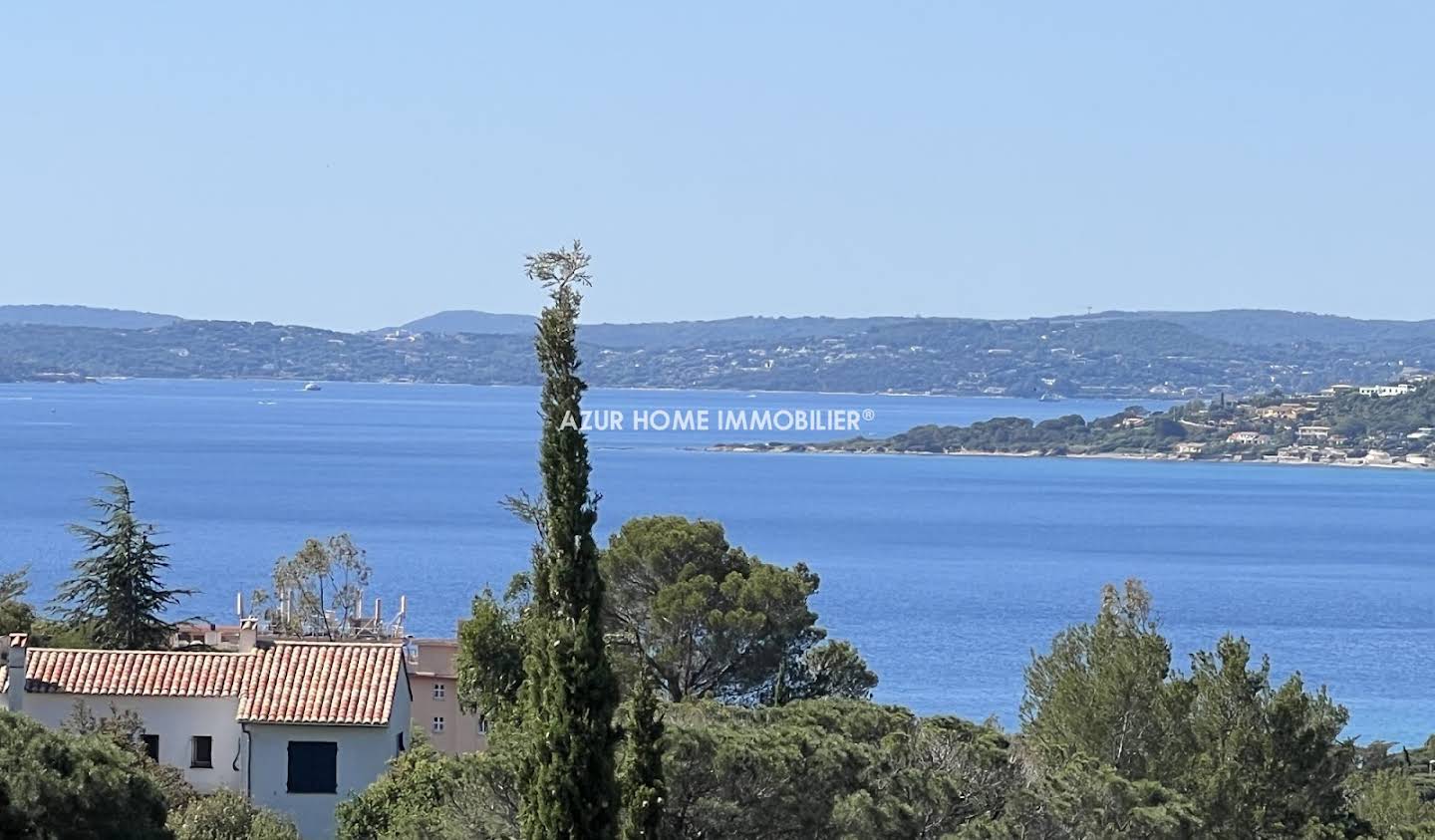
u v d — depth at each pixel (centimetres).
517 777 4356
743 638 8331
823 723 6078
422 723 9456
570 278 4294
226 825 6862
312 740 7675
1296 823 6719
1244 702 6881
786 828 5169
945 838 5278
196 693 7756
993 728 6328
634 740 4428
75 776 5478
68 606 11806
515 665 6788
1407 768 12688
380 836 5969
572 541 4244
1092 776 5834
